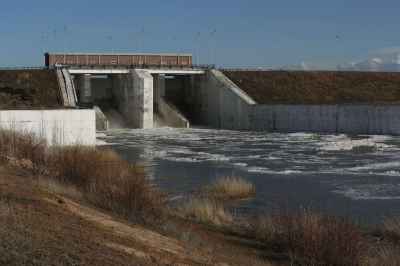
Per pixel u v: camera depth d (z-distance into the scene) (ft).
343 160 126.11
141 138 197.67
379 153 140.46
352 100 264.52
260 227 49.62
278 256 42.11
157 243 37.81
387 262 39.60
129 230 40.14
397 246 45.24
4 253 24.03
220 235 48.67
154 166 115.03
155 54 308.60
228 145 169.48
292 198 75.97
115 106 279.90
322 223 44.27
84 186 61.72
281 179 96.02
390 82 289.33
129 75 262.47
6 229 27.45
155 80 279.08
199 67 285.02
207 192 78.28
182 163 121.29
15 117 118.21
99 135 211.61
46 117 124.26
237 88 265.34
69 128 129.90
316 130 222.07
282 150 151.74
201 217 55.88
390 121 196.44
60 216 37.50
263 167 114.11
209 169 110.42
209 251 39.75
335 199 75.77
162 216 50.31
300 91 272.51
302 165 117.29
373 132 202.08
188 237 43.34
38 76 244.83
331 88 278.87
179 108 301.84
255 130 242.78
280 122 235.40
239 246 44.70
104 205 50.08
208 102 276.41
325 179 95.91
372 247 43.65
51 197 45.96
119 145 169.17
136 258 30.58
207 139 193.67
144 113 249.75
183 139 193.47
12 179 52.54
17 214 33.01
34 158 70.18
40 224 32.12
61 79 244.42
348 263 38.96
